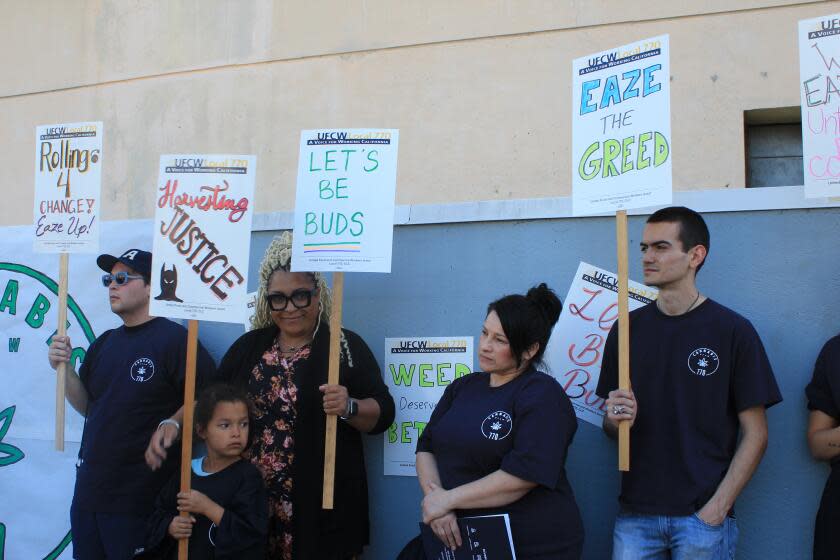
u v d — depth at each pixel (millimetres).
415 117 6344
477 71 6230
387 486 4152
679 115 5738
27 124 7469
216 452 3633
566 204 4023
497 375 3430
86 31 7355
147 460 3895
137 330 4289
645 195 3346
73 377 4340
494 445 3223
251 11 6832
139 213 6980
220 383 3736
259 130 6703
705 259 3721
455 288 4172
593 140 3521
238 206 3773
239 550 3441
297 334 3924
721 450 3338
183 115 6941
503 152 6113
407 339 4211
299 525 3676
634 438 3449
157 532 3600
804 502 3582
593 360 3914
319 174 3773
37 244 4238
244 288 3715
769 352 3695
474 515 3191
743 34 5645
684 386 3379
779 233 3732
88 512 4098
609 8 5938
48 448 4863
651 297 3844
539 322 3350
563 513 3197
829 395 3404
